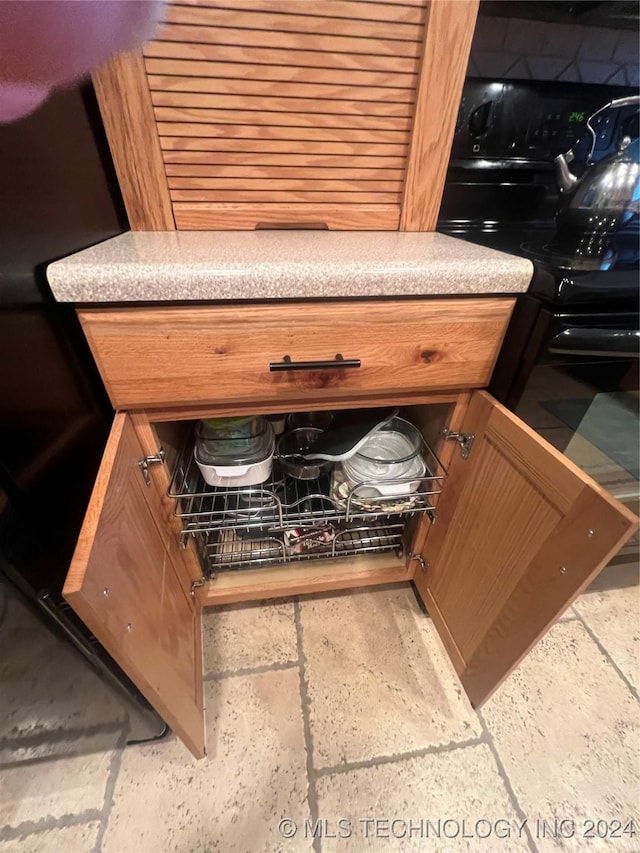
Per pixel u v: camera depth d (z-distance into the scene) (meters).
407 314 0.61
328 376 0.65
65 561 0.55
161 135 0.72
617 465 0.81
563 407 0.69
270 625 1.05
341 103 0.74
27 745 0.65
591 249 0.73
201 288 0.53
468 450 0.78
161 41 0.64
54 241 0.55
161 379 0.61
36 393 0.50
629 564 1.11
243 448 0.83
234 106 0.71
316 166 0.80
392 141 0.80
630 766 0.82
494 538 0.72
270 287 0.54
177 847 0.71
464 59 0.72
